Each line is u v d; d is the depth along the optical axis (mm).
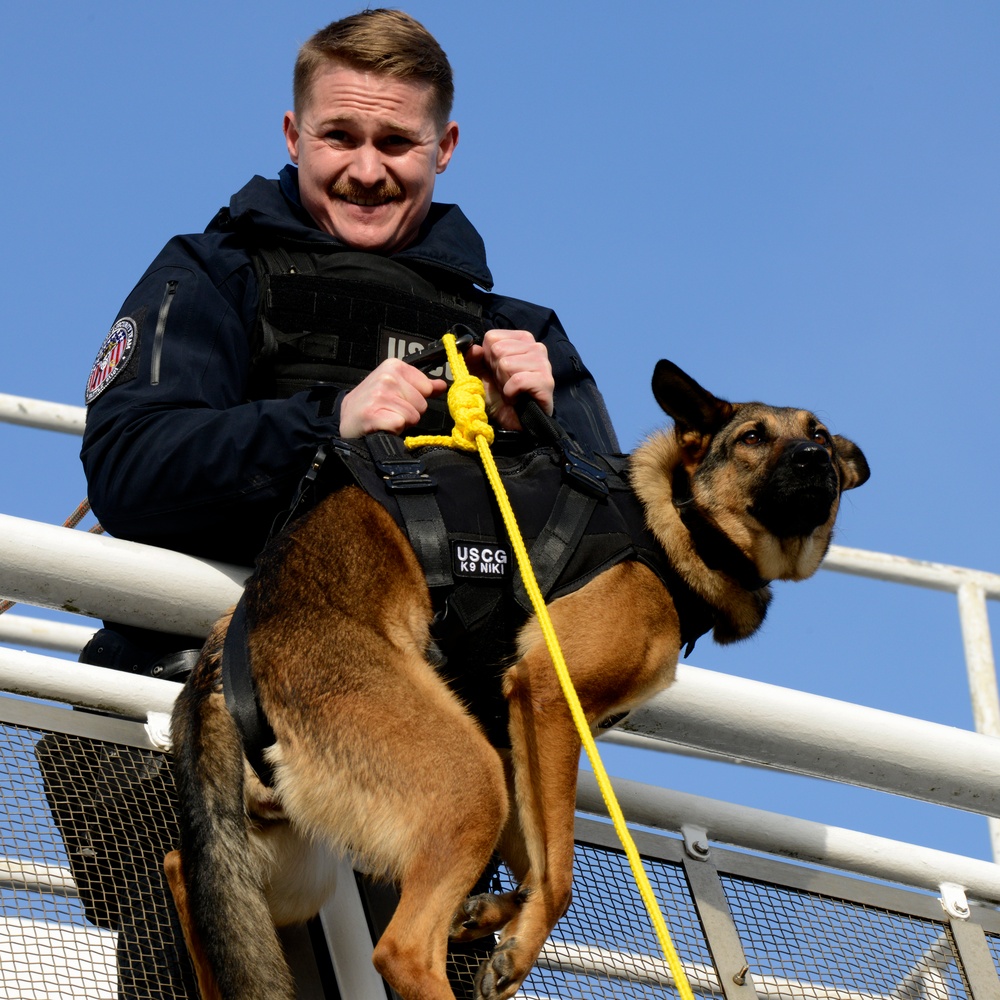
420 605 3055
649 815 3561
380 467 3094
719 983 3287
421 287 3838
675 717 3471
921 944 3572
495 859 3404
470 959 3119
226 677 2938
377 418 3172
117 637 3461
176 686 3268
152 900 2996
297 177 4102
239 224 3811
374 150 3908
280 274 3697
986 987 3484
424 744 2891
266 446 3219
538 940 2928
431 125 4016
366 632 2982
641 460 3545
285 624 2973
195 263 3703
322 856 3055
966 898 3754
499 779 2928
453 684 3141
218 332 3588
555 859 3004
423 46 4008
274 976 2701
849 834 3734
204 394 3490
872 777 3590
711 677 3516
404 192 3947
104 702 3205
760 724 3508
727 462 3598
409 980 2705
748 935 3428
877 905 3611
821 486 3543
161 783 3139
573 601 3193
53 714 3139
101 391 3506
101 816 3045
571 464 3262
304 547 3074
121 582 3236
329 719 2906
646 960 3277
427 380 3252
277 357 3623
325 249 3793
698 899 3434
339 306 3676
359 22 3990
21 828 2967
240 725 2902
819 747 3529
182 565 3295
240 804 2855
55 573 3191
